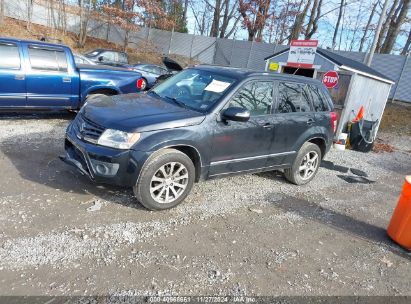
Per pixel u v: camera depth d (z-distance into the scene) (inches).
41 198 157.9
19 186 165.9
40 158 204.2
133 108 169.0
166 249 134.7
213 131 169.9
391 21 970.1
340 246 161.8
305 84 223.3
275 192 214.2
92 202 161.3
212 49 1170.0
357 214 203.0
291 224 174.9
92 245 129.6
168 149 159.2
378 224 194.4
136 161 148.9
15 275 108.8
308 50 428.8
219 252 138.9
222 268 128.7
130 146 148.2
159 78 325.1
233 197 195.9
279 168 215.9
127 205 163.8
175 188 165.8
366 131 404.2
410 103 731.4
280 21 1178.0
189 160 163.9
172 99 188.1
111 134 149.6
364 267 146.6
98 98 186.4
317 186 241.9
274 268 134.6
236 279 123.8
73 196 164.4
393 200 239.3
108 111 163.2
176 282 117.0
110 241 133.9
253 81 189.6
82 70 291.4
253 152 192.5
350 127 406.3
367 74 410.9
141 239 138.6
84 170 156.4
